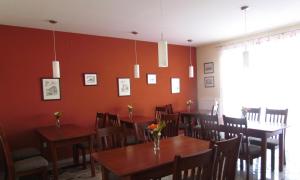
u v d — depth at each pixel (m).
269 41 4.86
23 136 3.91
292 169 3.48
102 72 4.78
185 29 4.42
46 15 3.35
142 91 5.38
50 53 4.18
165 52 2.50
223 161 1.81
